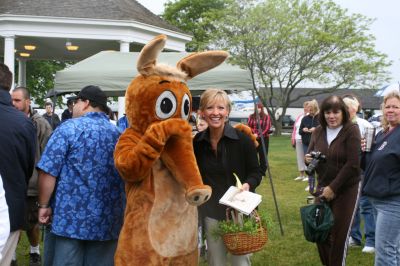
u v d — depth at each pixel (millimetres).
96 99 3652
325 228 4324
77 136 3459
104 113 3730
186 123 3076
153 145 2904
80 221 3434
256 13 35469
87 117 3584
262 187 11266
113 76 6836
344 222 4461
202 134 3953
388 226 4078
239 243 3498
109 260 3623
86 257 3615
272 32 35938
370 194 4180
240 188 3658
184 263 3139
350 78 37500
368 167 4238
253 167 3941
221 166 3887
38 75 28422
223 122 3871
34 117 5668
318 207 4430
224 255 3910
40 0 13164
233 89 7078
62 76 6887
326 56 36688
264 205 9062
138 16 13703
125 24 13086
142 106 3104
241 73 7070
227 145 3906
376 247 4180
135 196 3074
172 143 3057
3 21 12625
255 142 4066
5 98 3512
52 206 3559
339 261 4488
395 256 4109
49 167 3408
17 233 3557
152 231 3023
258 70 37062
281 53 36625
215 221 3887
